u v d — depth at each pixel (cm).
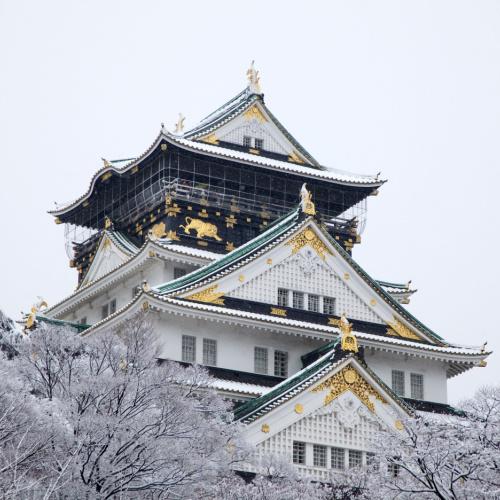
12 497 14075
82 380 16450
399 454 17925
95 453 15962
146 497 16300
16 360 16812
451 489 17388
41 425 15238
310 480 19712
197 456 16412
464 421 19088
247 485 17988
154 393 16662
